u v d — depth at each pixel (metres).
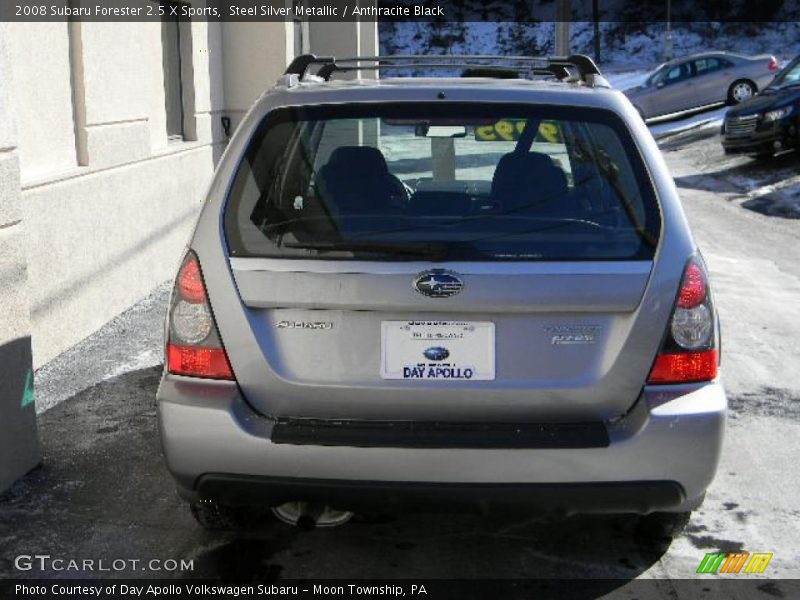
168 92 9.60
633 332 3.09
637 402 3.12
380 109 3.35
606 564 3.65
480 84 3.53
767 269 9.59
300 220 3.18
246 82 11.73
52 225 6.19
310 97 3.38
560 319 3.09
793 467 4.62
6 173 4.12
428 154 3.63
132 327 7.11
